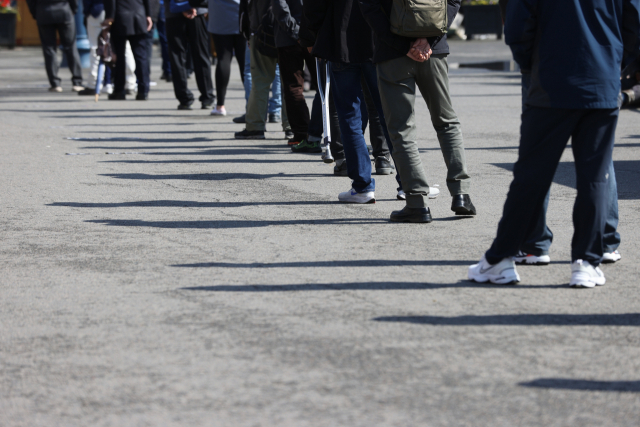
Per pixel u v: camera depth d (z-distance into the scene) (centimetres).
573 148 773
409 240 971
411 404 541
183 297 768
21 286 810
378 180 1347
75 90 3081
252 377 585
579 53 729
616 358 616
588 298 755
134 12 2697
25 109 2475
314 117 1627
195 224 1063
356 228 1033
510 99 2608
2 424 524
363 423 516
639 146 1672
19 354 636
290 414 529
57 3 3002
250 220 1083
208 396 557
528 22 737
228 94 2939
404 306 734
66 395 563
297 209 1145
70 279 831
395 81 1014
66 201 1208
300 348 637
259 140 1838
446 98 1046
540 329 676
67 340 664
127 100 2772
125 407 543
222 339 659
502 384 571
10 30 5912
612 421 518
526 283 803
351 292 776
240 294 773
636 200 1178
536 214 783
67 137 1891
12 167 1491
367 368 598
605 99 737
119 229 1041
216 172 1442
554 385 569
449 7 1000
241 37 2206
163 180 1370
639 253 907
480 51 4944
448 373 589
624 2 745
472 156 1585
